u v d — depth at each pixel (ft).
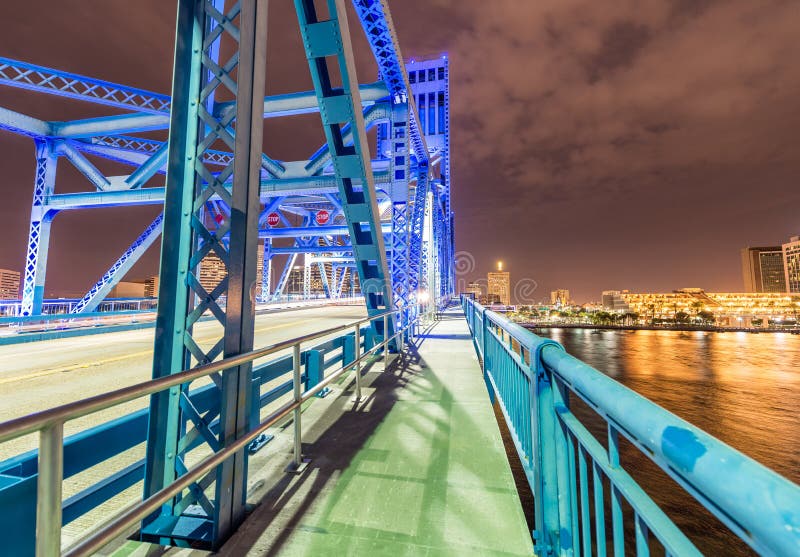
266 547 7.90
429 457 12.16
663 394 209.26
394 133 39.34
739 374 259.60
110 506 10.46
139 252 62.95
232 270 8.67
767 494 1.82
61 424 4.50
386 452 12.55
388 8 29.71
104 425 7.29
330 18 18.75
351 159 22.16
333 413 16.61
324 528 8.52
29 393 23.77
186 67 9.15
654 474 107.96
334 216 106.22
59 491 4.46
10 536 5.27
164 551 7.89
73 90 47.70
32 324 51.47
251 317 9.35
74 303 60.08
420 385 21.45
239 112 8.75
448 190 130.21
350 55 20.24
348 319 86.02
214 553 7.77
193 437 8.61
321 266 200.54
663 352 356.59
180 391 8.66
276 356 36.42
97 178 57.11
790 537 1.60
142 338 53.01
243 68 8.91
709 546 75.72
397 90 38.65
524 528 8.47
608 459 4.28
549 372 7.04
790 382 235.40
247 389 9.19
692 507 89.61
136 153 61.31
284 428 14.94
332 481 10.64
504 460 11.93
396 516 8.96
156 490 8.29
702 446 2.48
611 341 447.01
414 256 49.03
